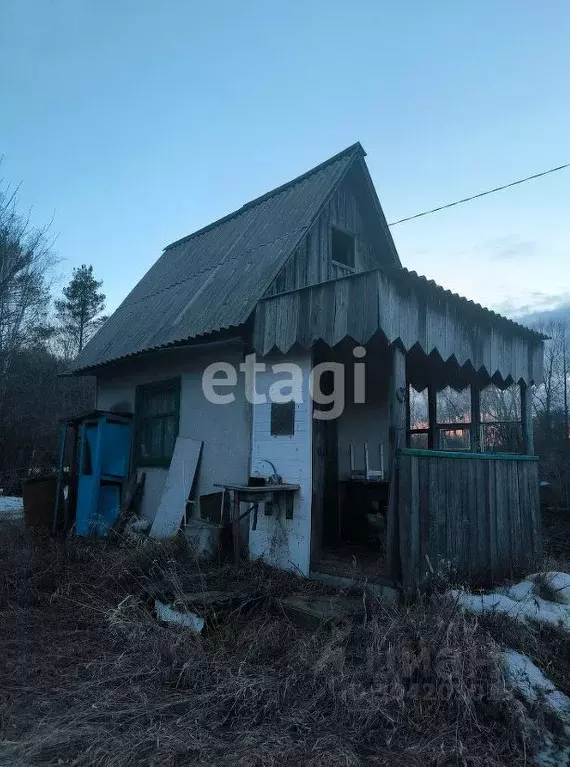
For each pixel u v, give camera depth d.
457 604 4.18
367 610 4.46
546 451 19.30
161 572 5.50
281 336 5.75
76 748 2.97
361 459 8.17
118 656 4.14
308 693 3.50
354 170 8.81
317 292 5.39
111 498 9.06
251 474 6.43
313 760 2.84
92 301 37.41
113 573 5.91
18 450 20.50
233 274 8.00
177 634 4.38
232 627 4.57
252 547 6.25
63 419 9.70
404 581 4.68
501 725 3.18
